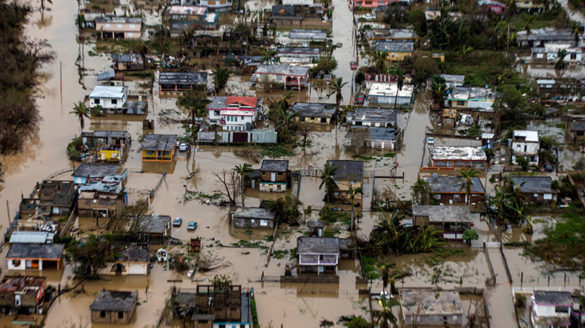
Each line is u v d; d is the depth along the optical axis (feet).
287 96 508.12
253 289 322.96
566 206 392.47
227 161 441.68
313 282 328.49
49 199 372.99
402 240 351.67
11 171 419.33
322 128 491.72
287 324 301.63
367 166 436.76
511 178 404.77
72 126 482.28
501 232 369.71
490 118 508.53
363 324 291.58
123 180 410.72
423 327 299.17
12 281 307.78
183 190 404.98
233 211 381.19
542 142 448.65
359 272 338.34
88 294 316.60
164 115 504.84
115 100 502.38
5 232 357.61
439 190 389.19
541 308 299.17
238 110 480.23
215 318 292.20
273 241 356.79
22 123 470.80
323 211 381.60
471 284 329.31
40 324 296.92
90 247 325.62
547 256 351.25
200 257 343.05
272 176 401.90
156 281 326.03
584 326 299.17
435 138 477.77
